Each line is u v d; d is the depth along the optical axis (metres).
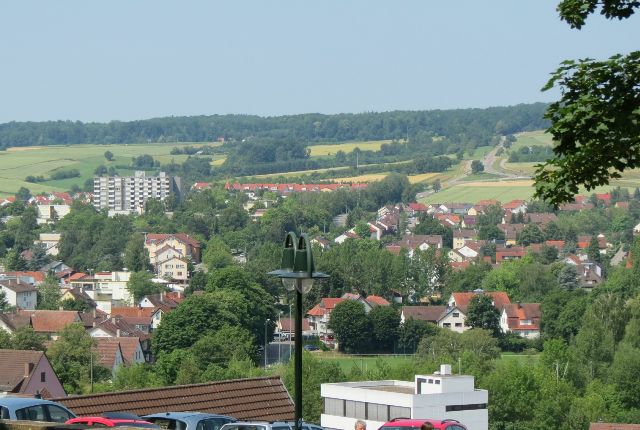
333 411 107.19
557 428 148.38
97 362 183.62
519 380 148.75
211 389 56.34
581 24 33.22
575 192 32.84
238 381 57.72
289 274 30.33
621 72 32.41
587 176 32.66
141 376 166.25
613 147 32.22
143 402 53.44
